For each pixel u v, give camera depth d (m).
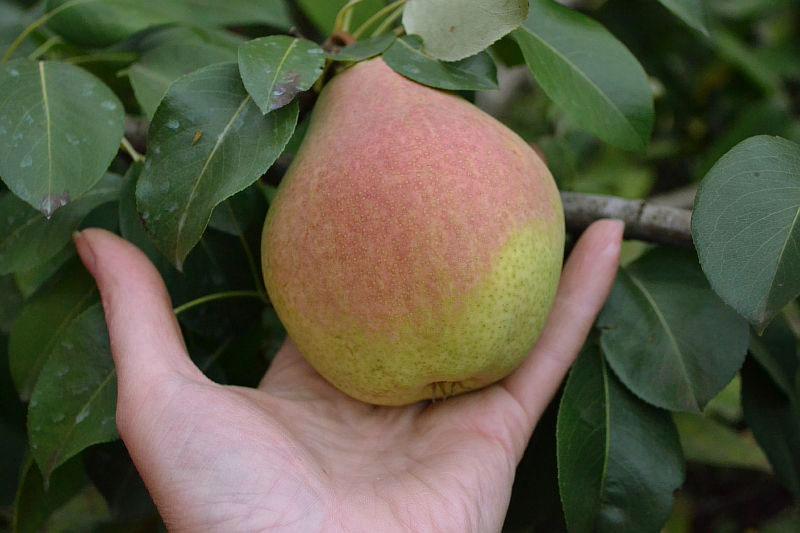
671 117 0.64
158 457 0.34
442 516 0.35
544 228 0.35
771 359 0.41
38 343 0.39
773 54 0.66
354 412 0.39
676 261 0.40
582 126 0.39
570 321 0.39
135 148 0.43
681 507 0.53
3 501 0.44
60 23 0.42
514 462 0.38
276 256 0.34
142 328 0.36
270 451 0.34
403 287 0.33
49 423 0.36
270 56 0.35
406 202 0.33
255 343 0.41
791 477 0.40
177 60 0.42
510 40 0.44
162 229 0.34
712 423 0.49
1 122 0.35
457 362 0.34
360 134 0.34
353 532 0.34
